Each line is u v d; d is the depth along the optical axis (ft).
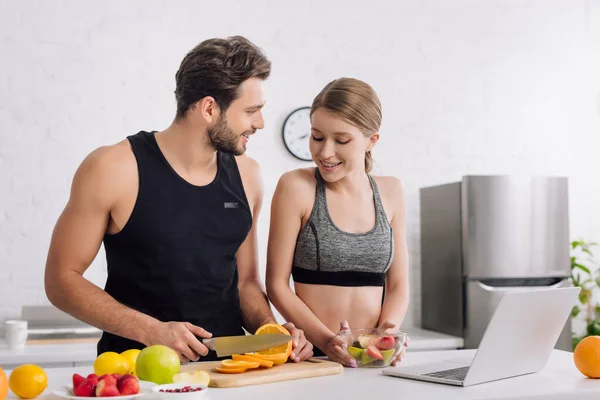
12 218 11.39
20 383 4.05
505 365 4.93
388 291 6.63
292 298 6.12
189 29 12.25
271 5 12.67
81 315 5.41
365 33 13.14
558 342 12.03
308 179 6.36
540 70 14.08
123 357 4.58
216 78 5.50
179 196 5.82
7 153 11.41
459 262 11.82
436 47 13.53
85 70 11.76
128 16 11.98
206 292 5.95
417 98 13.39
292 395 4.33
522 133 13.92
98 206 5.57
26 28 11.53
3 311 11.23
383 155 13.15
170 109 12.13
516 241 11.82
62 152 11.63
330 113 5.85
